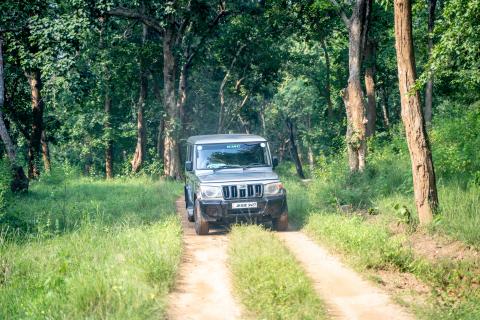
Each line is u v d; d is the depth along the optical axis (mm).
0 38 22656
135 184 30812
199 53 42875
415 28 33531
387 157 21797
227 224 15242
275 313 7082
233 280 9156
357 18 23219
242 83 49500
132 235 11898
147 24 36344
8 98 32031
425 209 12570
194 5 35594
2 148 31500
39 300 7531
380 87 44906
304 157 77625
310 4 33219
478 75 17734
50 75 24438
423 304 7945
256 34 44656
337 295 8555
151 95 47688
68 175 31375
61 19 24312
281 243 11523
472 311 7543
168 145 37688
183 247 12070
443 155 16719
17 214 14578
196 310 7781
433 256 10641
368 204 16234
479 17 11766
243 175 14391
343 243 11469
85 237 12000
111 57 37156
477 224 11383
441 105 36750
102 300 7340
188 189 16703
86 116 43719
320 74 50062
